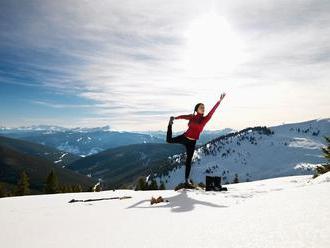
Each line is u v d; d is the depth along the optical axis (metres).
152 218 5.54
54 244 4.45
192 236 3.63
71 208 7.98
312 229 2.90
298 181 14.12
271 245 2.74
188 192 9.07
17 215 7.52
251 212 4.22
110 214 6.61
